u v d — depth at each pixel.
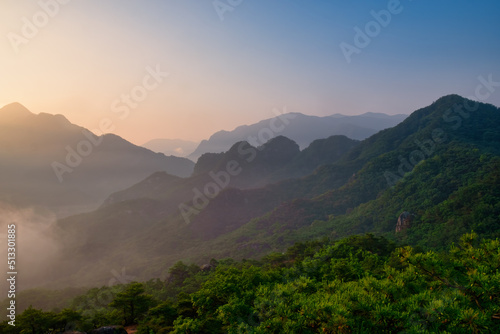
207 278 65.25
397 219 113.19
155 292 67.44
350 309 9.68
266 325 11.55
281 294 14.27
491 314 8.57
